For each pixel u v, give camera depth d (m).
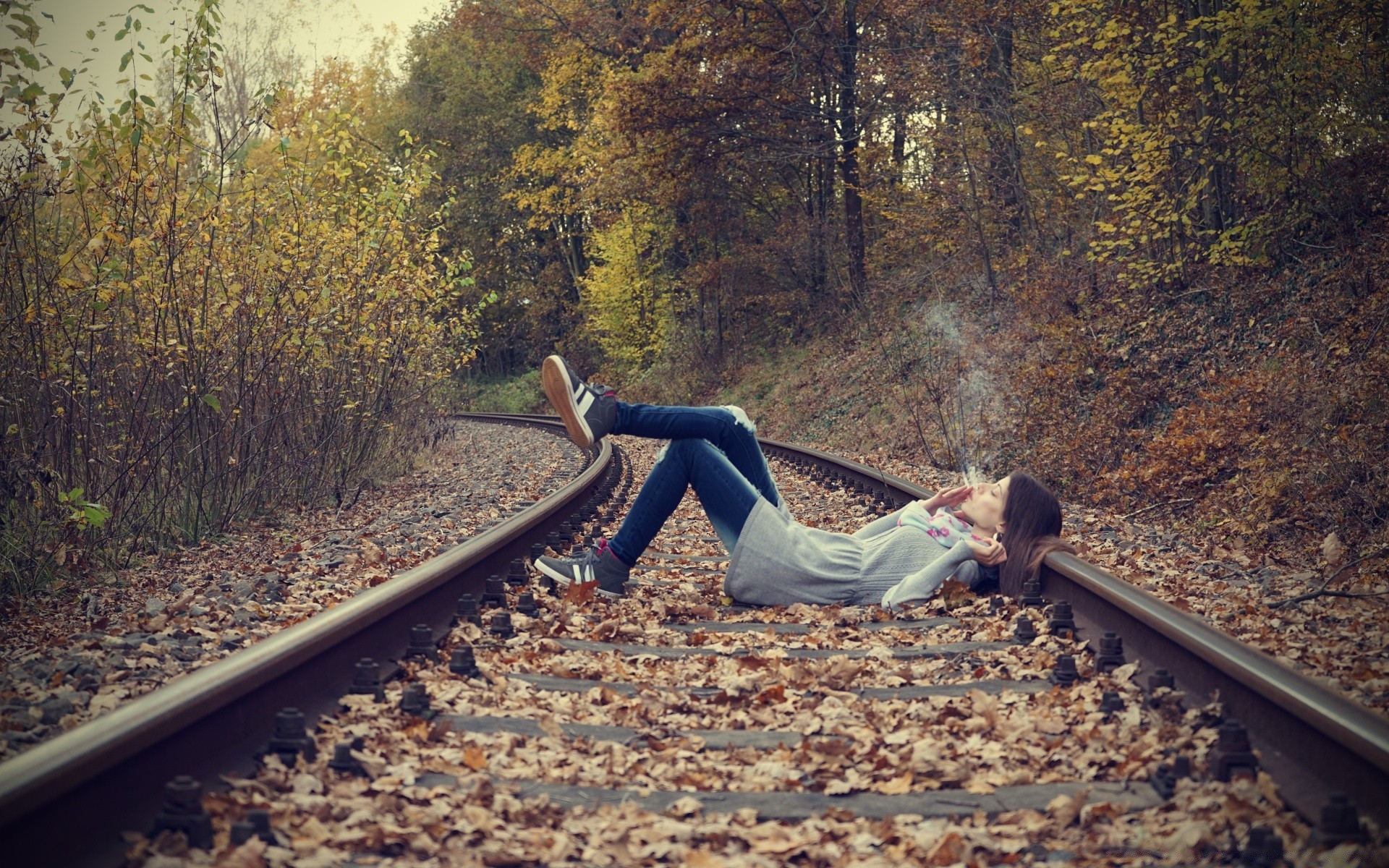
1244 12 11.34
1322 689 2.71
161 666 4.39
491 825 2.62
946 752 3.16
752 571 5.34
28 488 7.00
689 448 5.46
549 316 47.59
